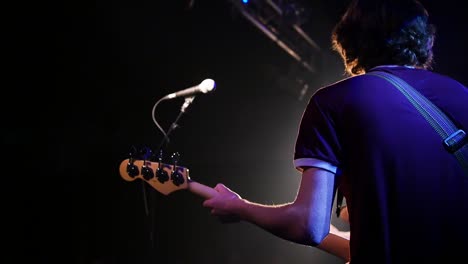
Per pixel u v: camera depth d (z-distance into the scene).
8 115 5.70
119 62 5.59
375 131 1.19
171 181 1.97
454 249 1.12
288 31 4.84
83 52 5.41
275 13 4.66
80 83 5.70
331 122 1.24
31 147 5.92
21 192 5.91
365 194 1.18
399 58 1.37
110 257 6.11
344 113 1.23
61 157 6.02
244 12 4.57
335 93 1.27
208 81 2.44
